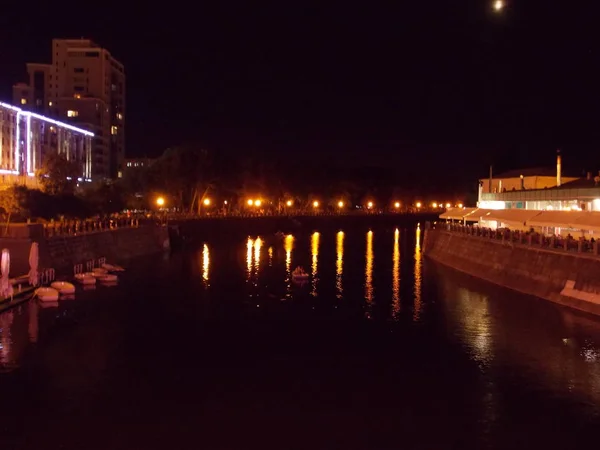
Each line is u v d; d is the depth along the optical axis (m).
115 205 117.00
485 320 46.41
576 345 39.03
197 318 48.62
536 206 74.62
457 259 79.38
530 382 32.88
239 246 117.44
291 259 93.06
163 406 30.06
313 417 28.70
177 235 117.62
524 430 27.19
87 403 30.48
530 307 50.16
